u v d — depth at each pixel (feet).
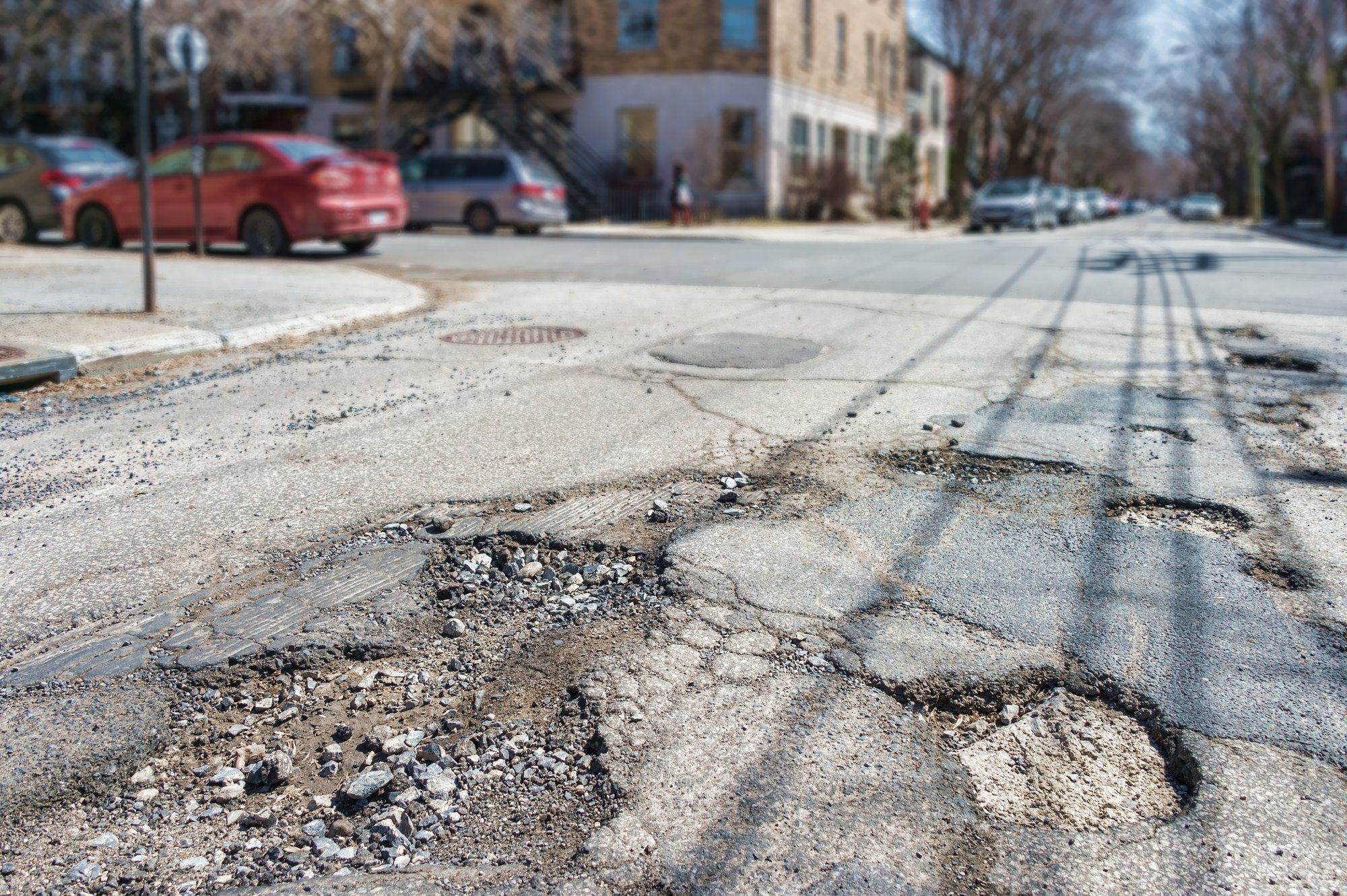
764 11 98.32
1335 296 30.71
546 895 6.81
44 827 7.71
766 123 100.17
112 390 20.35
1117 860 7.04
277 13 91.15
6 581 11.34
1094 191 189.26
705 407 17.89
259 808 7.93
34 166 53.06
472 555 11.96
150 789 8.13
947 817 7.47
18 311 26.84
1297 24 96.37
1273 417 17.13
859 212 116.78
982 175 169.78
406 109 106.32
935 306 29.01
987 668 9.30
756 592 10.78
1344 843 7.13
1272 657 9.39
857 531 12.38
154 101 115.24
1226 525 12.52
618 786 7.84
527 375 20.59
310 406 18.62
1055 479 14.12
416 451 15.64
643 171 102.63
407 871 7.15
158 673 9.58
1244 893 6.72
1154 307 28.68
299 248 50.75
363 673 9.65
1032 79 149.59
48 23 106.73
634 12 99.50
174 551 12.09
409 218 72.23
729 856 7.07
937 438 15.97
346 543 12.30
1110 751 8.30
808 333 24.73
